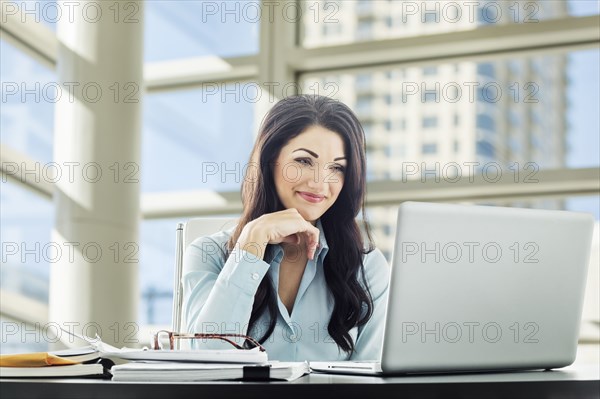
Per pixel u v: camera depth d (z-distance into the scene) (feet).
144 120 13.96
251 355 4.38
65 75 12.59
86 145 12.35
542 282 4.97
